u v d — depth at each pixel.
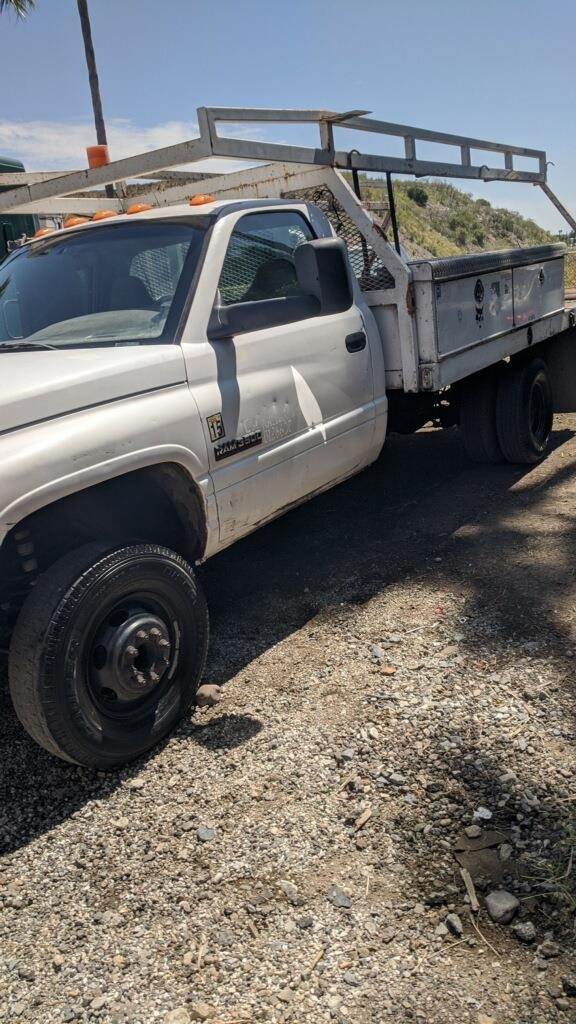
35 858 2.56
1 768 3.04
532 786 2.66
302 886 2.36
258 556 4.83
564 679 3.20
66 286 3.70
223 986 2.07
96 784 2.90
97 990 2.08
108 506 3.24
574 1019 1.89
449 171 5.47
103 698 2.88
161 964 2.15
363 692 3.28
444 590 4.09
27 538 2.81
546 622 3.64
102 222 3.92
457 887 2.30
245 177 4.95
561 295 6.41
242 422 3.45
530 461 5.99
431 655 3.50
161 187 5.51
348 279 3.94
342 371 4.13
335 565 4.59
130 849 2.57
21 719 2.77
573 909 2.19
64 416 2.77
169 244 3.58
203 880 2.42
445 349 4.55
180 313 3.33
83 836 2.64
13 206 4.26
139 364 3.03
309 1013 1.97
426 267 4.30
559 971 2.02
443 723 3.03
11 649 2.70
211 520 3.35
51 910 2.36
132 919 2.30
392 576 4.34
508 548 4.51
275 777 2.83
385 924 2.21
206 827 2.63
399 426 5.41
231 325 3.40
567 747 2.83
